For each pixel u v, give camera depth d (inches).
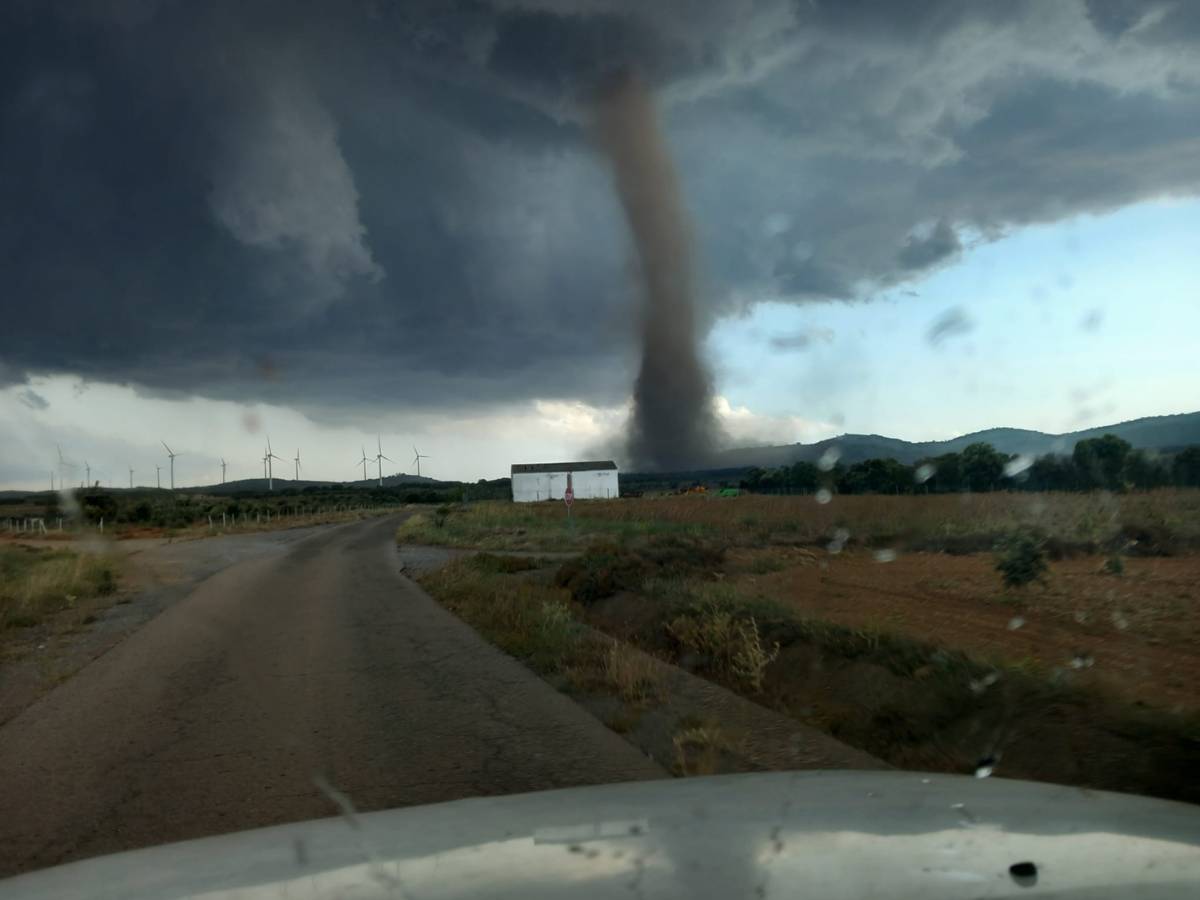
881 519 991.0
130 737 302.2
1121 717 220.1
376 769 258.8
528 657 428.8
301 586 811.4
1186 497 877.2
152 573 976.9
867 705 284.7
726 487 2292.1
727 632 392.8
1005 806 105.1
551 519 1699.1
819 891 77.6
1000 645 346.3
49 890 88.1
